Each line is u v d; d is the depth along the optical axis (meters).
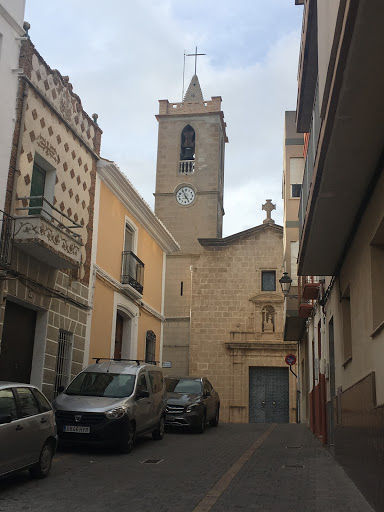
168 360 37.81
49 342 14.13
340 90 6.36
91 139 17.03
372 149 7.51
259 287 34.50
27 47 13.23
